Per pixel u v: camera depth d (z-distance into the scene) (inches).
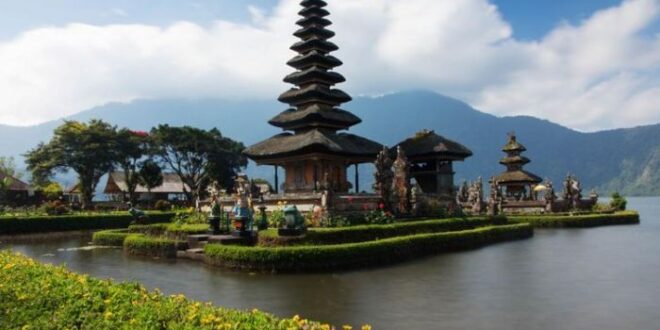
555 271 928.9
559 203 2691.9
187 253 1149.7
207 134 3511.3
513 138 3110.2
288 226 1085.8
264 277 882.8
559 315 591.2
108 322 374.3
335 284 807.7
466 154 2230.6
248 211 1181.1
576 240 1581.0
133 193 3356.3
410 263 1064.8
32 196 3262.8
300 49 2102.6
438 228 1505.9
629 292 724.7
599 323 555.8
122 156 3132.4
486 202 2474.2
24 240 1827.0
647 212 3868.1
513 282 816.3
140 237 1326.3
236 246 1021.8
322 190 1448.1
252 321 370.0
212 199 1608.0
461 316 588.7
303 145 1747.0
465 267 997.8
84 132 3070.9
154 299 450.6
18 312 427.8
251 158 2006.6
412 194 1688.0
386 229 1272.1
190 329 345.1
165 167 3526.1
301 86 2096.5
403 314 599.8
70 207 2832.2
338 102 2082.9
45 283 510.3
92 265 1069.8
